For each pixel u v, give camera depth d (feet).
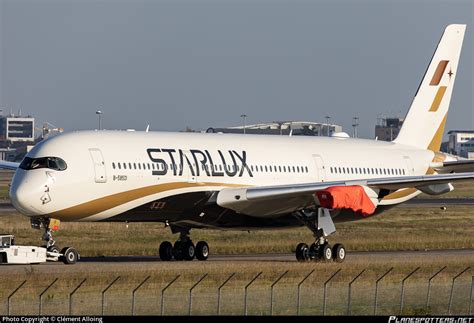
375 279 553.64
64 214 615.16
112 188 629.51
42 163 608.60
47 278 510.17
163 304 433.89
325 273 567.18
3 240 604.49
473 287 531.91
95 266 594.65
